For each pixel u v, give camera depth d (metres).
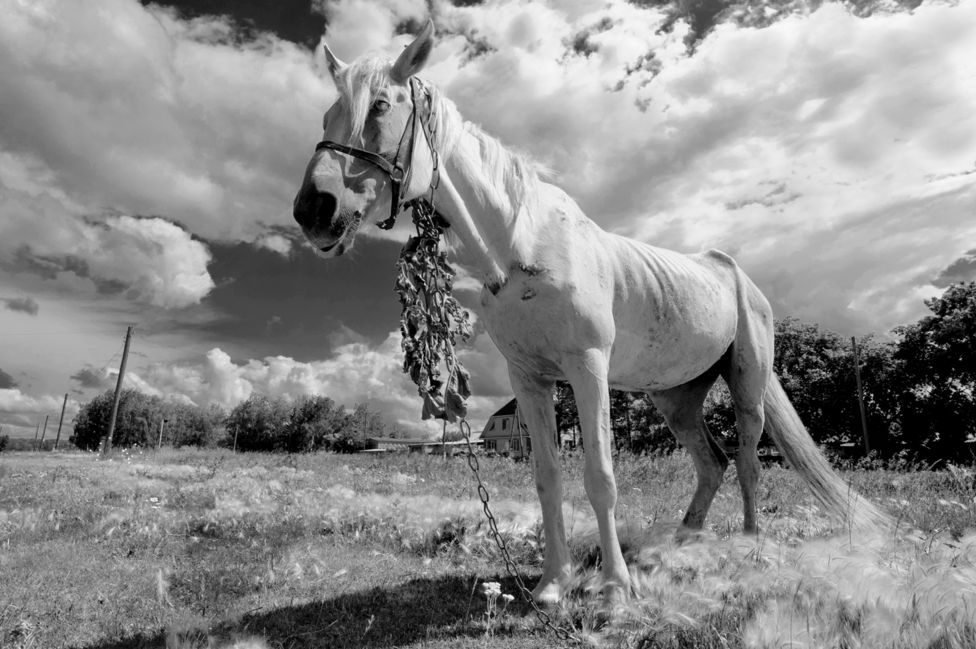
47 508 6.37
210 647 2.62
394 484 9.94
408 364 2.76
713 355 4.43
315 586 3.69
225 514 5.80
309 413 109.38
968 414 39.66
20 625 2.85
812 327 48.34
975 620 2.30
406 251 2.89
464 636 2.78
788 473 10.55
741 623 2.51
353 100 2.75
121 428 87.38
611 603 2.92
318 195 2.58
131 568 4.03
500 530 4.82
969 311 39.44
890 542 4.02
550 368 3.44
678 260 4.40
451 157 3.09
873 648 2.28
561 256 3.23
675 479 9.71
